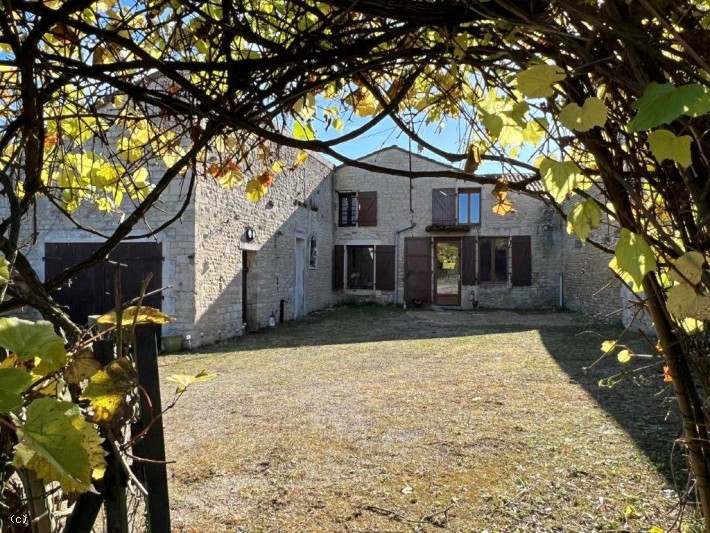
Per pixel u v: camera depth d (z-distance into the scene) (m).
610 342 1.39
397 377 5.45
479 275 13.43
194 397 4.75
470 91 1.37
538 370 5.53
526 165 1.03
